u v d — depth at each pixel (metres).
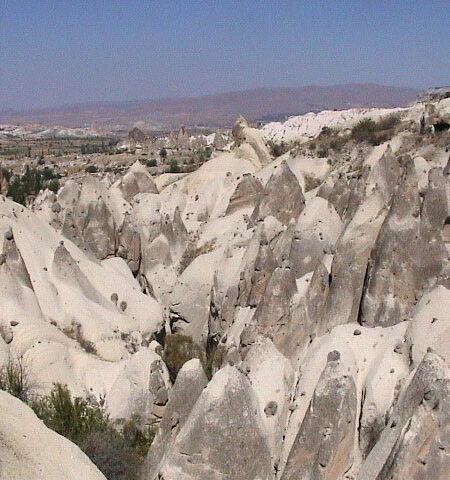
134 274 38.47
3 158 182.50
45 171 115.62
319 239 28.62
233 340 24.97
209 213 51.84
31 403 17.38
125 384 20.31
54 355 21.14
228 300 29.34
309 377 17.23
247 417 14.29
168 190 57.53
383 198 25.89
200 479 13.91
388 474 12.98
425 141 46.75
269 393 17.02
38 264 25.03
